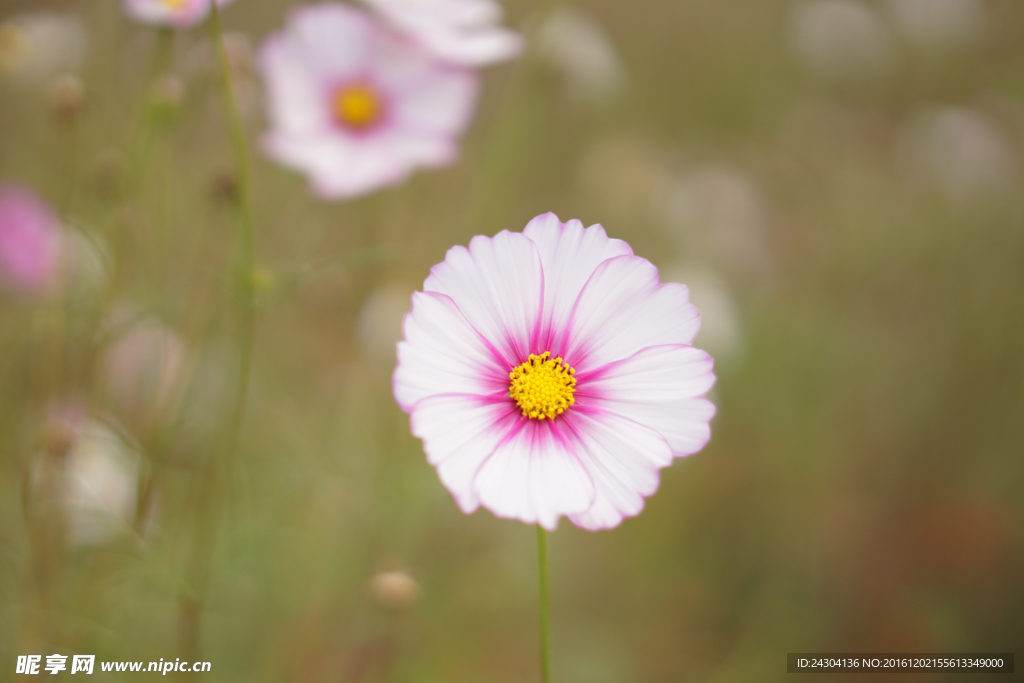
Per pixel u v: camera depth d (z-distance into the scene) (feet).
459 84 2.12
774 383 3.36
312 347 2.85
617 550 2.78
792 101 4.88
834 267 3.78
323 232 2.66
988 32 4.55
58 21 2.36
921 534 2.79
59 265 1.95
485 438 1.59
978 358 3.43
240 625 2.19
